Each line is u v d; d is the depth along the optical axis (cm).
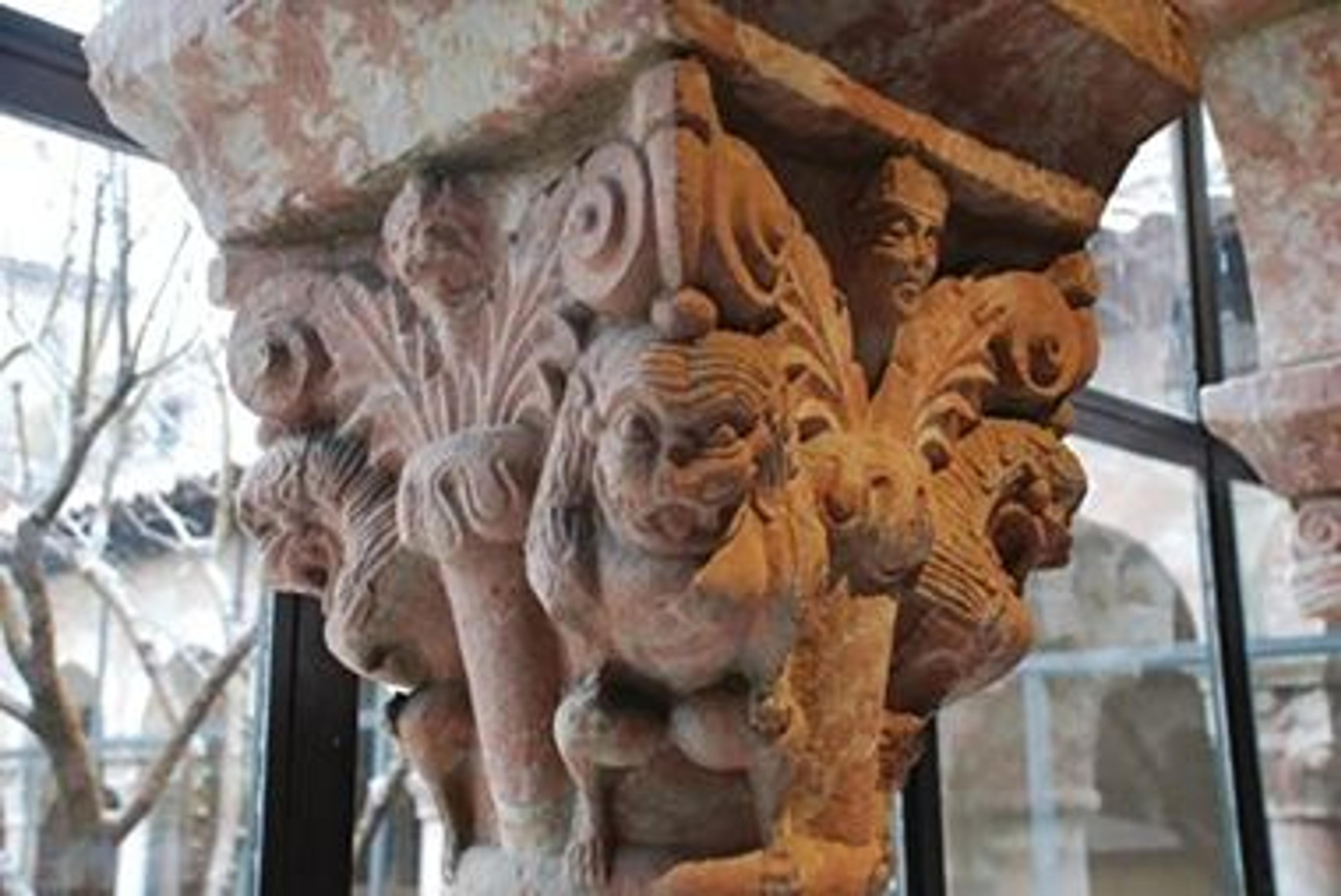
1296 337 210
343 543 106
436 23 92
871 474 93
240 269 112
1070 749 299
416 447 100
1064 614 307
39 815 160
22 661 162
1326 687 347
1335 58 200
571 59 85
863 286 98
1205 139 364
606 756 87
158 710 172
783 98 90
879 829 99
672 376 80
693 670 86
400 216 96
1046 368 112
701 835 90
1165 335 347
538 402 91
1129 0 107
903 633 104
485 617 95
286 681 166
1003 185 106
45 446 169
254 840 165
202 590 178
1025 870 281
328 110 100
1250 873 335
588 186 85
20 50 162
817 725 93
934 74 99
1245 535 356
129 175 179
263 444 112
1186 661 334
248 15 98
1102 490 322
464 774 104
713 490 80
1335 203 204
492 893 95
